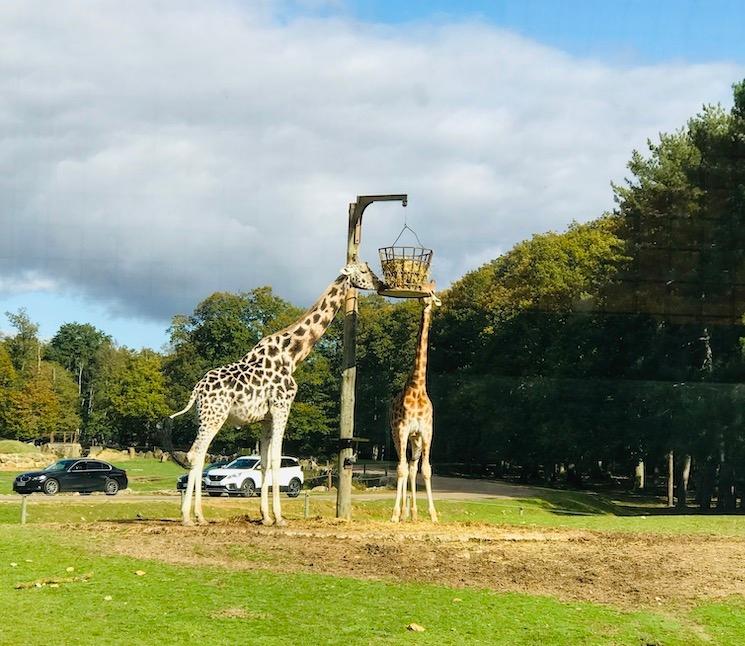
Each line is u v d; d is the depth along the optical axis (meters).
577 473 59.53
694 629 10.88
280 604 10.71
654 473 61.78
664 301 39.75
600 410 45.12
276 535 15.21
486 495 40.66
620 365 44.81
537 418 52.56
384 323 71.31
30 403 90.38
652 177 39.97
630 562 14.27
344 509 19.47
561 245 57.09
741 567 14.26
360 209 18.94
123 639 9.18
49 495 33.91
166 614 10.09
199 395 16.34
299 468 38.28
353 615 10.44
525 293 57.69
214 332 72.00
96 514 25.94
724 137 37.06
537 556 14.48
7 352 102.06
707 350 40.47
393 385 67.81
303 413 66.31
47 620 9.63
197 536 14.80
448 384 63.84
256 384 16.55
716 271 36.91
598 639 10.27
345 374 19.62
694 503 50.06
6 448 72.56
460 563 13.55
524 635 10.22
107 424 104.69
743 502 42.72
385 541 15.22
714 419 37.88
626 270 41.09
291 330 17.28
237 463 37.47
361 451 72.31
